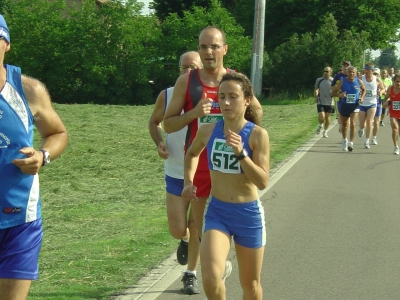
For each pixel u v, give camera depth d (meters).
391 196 10.20
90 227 8.02
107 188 10.69
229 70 5.55
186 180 5.00
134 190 10.48
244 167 4.37
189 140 5.48
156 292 5.66
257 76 35.72
